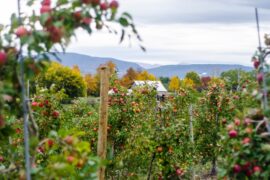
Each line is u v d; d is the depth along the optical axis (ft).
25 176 9.82
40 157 14.55
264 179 10.53
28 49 9.24
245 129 10.88
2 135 11.50
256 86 11.82
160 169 24.64
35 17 9.84
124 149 26.58
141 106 28.25
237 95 27.17
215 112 35.29
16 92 9.87
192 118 32.22
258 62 11.53
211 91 35.68
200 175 35.04
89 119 29.48
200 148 35.53
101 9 9.70
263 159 10.68
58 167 9.65
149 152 24.97
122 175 26.40
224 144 11.65
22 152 12.52
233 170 10.92
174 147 24.75
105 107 19.42
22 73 9.51
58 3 9.70
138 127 26.37
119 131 27.09
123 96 27.66
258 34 11.47
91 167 10.19
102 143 19.48
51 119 22.54
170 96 31.65
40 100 22.20
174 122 26.84
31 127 10.12
